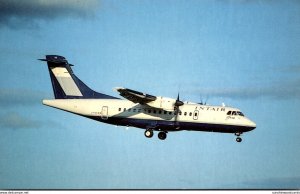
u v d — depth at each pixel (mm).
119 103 170500
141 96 161500
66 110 173875
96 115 171250
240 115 163875
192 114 165250
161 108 164750
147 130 167500
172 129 167125
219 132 167000
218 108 165500
